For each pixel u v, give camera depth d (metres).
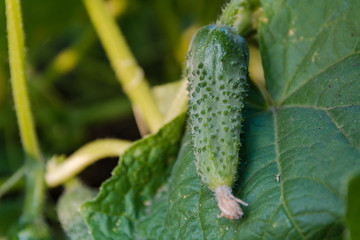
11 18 0.40
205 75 0.35
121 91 0.62
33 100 0.56
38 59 0.65
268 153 0.36
